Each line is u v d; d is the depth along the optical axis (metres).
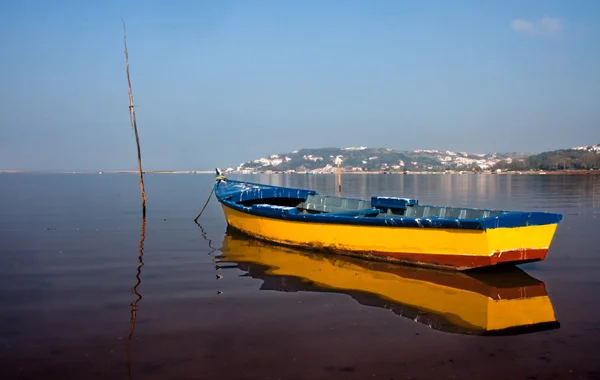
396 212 14.15
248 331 6.92
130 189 54.31
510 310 7.82
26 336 6.81
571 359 5.89
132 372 5.63
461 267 9.99
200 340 6.60
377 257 11.48
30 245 14.88
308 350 6.21
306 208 17.92
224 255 13.04
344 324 7.17
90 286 9.69
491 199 34.94
